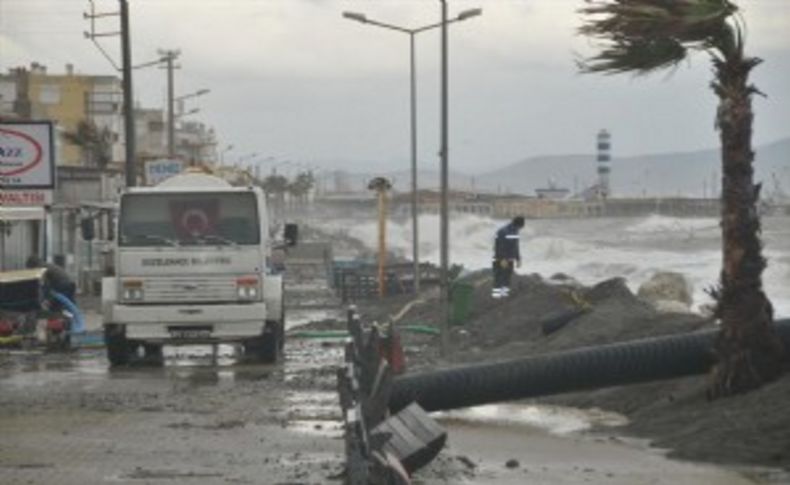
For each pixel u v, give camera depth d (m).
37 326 70.56
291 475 29.72
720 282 38.53
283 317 64.56
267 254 62.31
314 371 56.78
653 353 38.50
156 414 41.44
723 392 37.72
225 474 29.88
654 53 38.12
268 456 32.53
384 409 26.81
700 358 38.53
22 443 34.94
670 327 54.78
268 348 61.91
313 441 35.16
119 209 61.06
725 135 37.75
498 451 33.91
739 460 31.61
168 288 60.59
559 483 29.17
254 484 28.66
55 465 31.22
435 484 28.95
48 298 72.25
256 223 61.19
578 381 38.53
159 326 60.50
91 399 46.03
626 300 67.12
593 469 30.95
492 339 71.25
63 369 59.38
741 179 37.66
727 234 37.78
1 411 42.34
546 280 102.94
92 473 30.08
